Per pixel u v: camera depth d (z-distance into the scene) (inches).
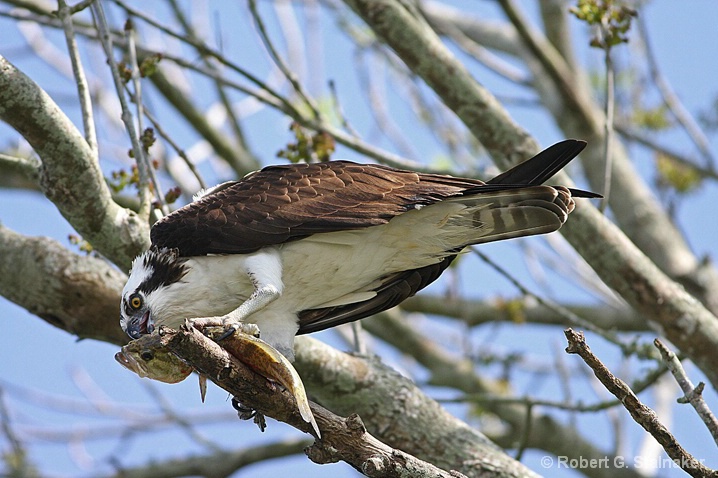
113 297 415.8
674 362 292.5
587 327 447.8
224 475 563.5
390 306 376.5
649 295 452.8
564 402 450.3
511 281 453.7
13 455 573.9
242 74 478.9
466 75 464.8
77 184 363.3
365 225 326.0
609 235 450.3
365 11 466.6
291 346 353.4
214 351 272.1
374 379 419.2
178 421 578.6
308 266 340.5
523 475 407.2
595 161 597.9
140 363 289.3
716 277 562.9
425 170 474.6
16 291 421.4
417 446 415.5
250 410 330.0
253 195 341.1
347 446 286.4
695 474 274.2
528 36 594.6
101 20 396.5
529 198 331.9
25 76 345.1
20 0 559.2
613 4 443.5
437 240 346.9
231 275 338.0
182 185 609.3
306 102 476.7
